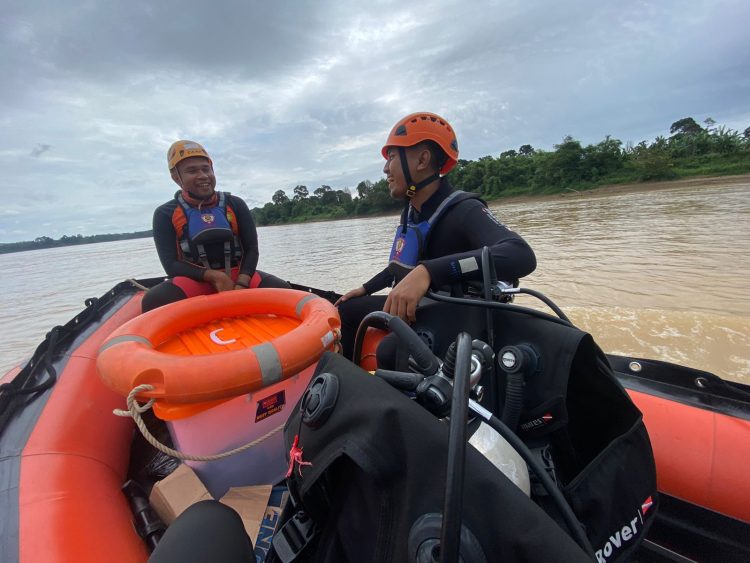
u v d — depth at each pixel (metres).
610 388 1.02
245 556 0.75
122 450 1.85
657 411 1.58
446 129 1.74
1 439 1.54
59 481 1.36
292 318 2.01
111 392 1.97
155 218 2.85
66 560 1.07
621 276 6.06
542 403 0.99
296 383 1.62
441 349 1.28
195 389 1.30
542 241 10.72
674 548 1.45
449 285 1.40
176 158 2.74
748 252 6.75
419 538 0.58
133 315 2.88
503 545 0.57
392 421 0.70
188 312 1.89
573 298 5.16
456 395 0.57
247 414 1.50
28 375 1.92
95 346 2.27
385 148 1.82
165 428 2.11
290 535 0.86
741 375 2.68
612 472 0.93
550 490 0.71
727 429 1.44
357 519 0.74
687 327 3.50
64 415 1.70
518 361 0.98
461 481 0.51
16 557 1.07
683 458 1.44
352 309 2.32
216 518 0.78
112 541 1.20
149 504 1.48
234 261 3.00
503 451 0.84
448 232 1.71
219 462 1.49
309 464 0.79
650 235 9.74
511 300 1.48
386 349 1.37
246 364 1.38
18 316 9.10
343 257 12.43
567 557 0.52
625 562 0.91
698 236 8.84
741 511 1.33
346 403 0.78
